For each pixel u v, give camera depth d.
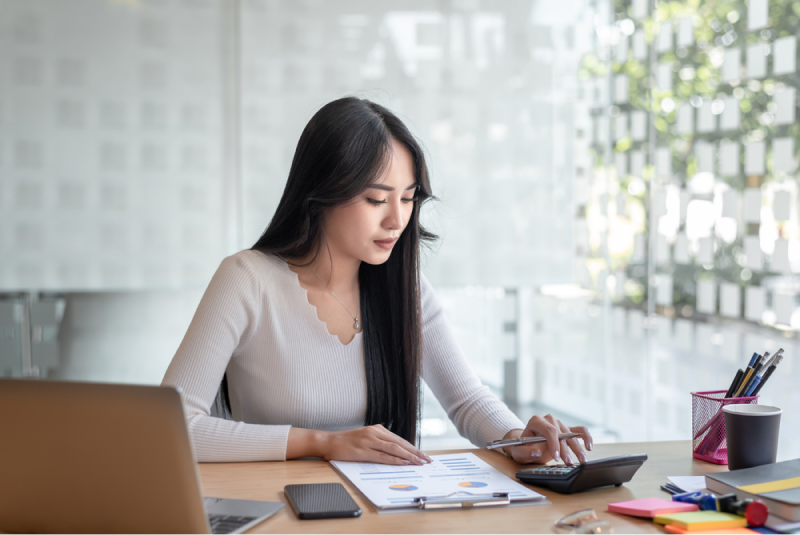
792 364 2.46
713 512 0.92
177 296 2.93
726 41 2.76
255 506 0.95
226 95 2.88
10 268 2.73
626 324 3.21
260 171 2.91
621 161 3.19
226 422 1.22
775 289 2.53
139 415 0.78
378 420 1.43
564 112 3.15
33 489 0.84
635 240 3.20
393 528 0.89
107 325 2.87
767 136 2.56
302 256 1.40
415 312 1.43
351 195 1.29
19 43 2.69
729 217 2.73
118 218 2.81
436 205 3.07
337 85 2.95
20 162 2.72
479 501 0.97
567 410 3.25
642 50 3.14
